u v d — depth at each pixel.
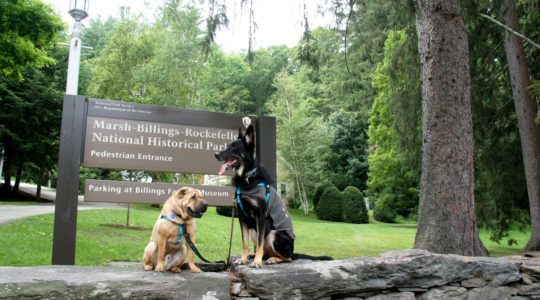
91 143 4.89
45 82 27.61
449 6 6.53
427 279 4.17
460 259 4.43
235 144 3.94
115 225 13.52
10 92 25.47
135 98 22.67
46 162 29.28
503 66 11.50
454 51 6.46
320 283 3.71
